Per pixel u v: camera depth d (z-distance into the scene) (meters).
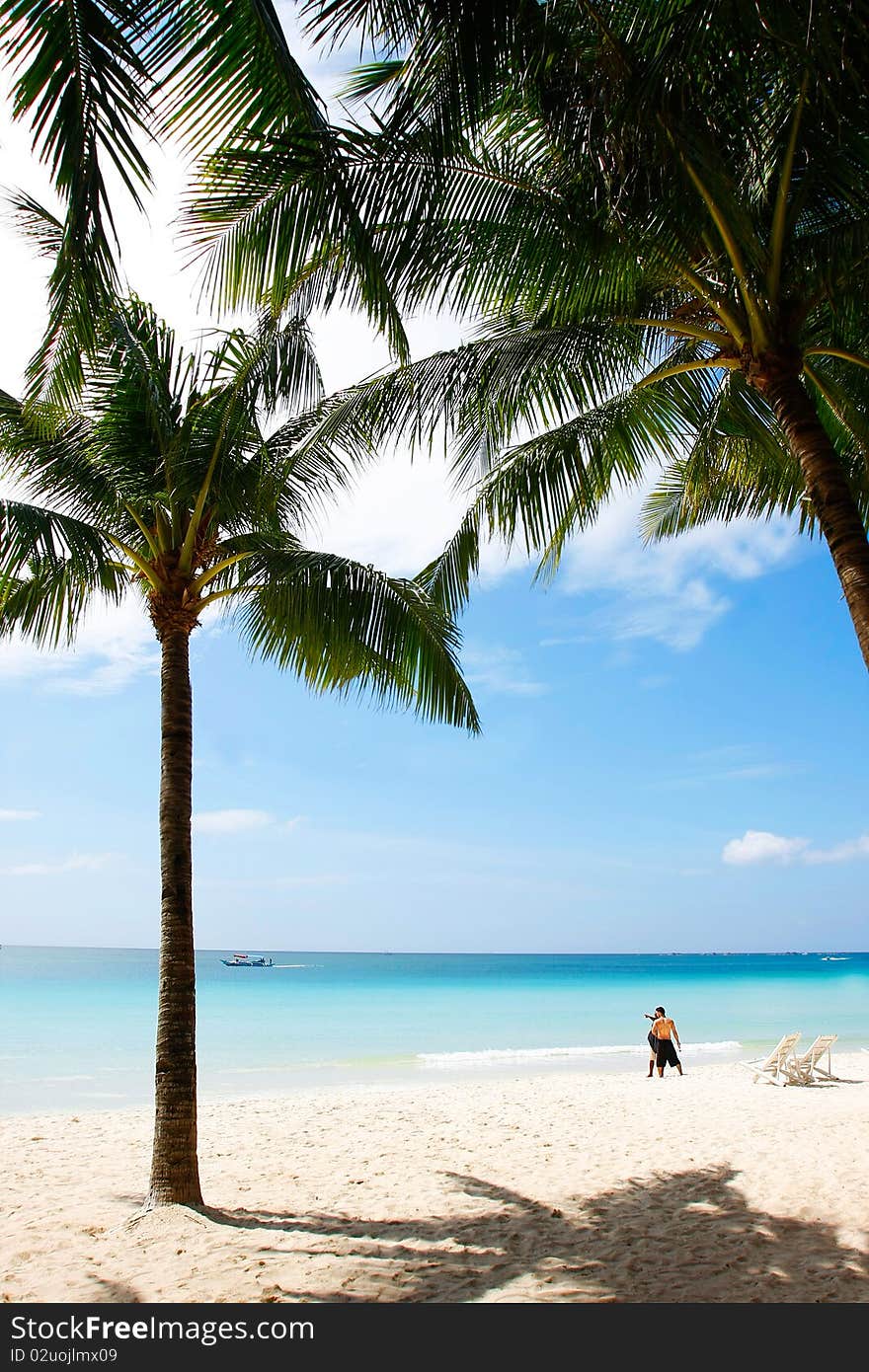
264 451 7.35
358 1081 17.45
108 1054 21.27
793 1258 5.05
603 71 4.21
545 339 5.95
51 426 5.97
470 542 8.15
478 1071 18.69
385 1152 8.70
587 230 5.18
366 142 4.38
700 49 3.92
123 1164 8.50
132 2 2.91
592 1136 9.34
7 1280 4.90
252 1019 32.28
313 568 7.07
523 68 4.39
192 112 3.30
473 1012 35.59
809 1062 14.14
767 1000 43.72
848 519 4.58
